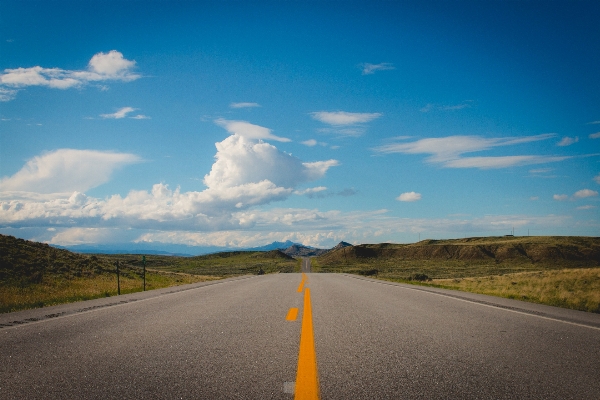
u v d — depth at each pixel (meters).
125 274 30.16
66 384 3.55
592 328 6.44
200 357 4.43
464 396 3.26
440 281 34.31
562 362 4.33
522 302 10.30
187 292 13.17
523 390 3.44
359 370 3.93
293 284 16.91
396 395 3.25
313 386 3.42
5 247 26.06
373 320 7.02
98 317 7.55
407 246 187.88
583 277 23.83
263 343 5.14
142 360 4.32
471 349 4.88
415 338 5.50
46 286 20.52
